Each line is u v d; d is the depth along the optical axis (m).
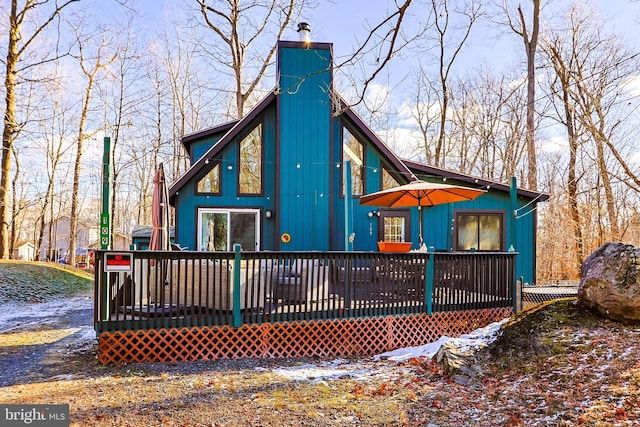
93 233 38.06
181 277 6.45
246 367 5.47
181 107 25.25
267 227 10.84
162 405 4.10
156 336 5.59
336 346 6.32
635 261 5.61
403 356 6.14
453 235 11.95
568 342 5.16
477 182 12.18
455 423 3.72
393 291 6.70
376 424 3.74
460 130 24.41
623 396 3.80
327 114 10.87
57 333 7.46
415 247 11.34
